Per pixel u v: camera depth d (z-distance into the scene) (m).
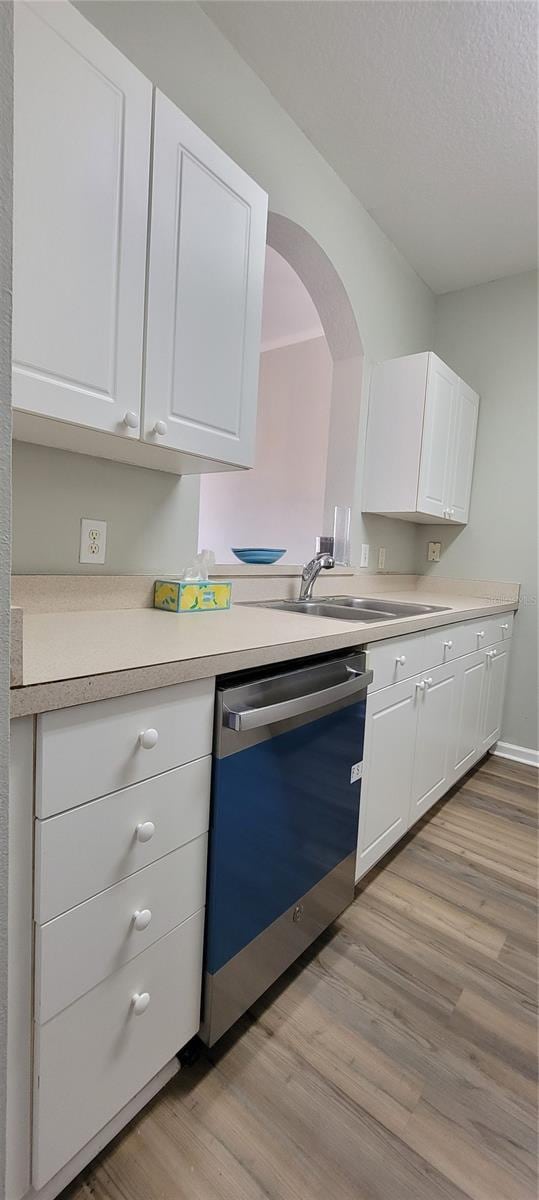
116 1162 0.88
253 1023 1.16
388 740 1.62
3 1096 0.58
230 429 1.31
